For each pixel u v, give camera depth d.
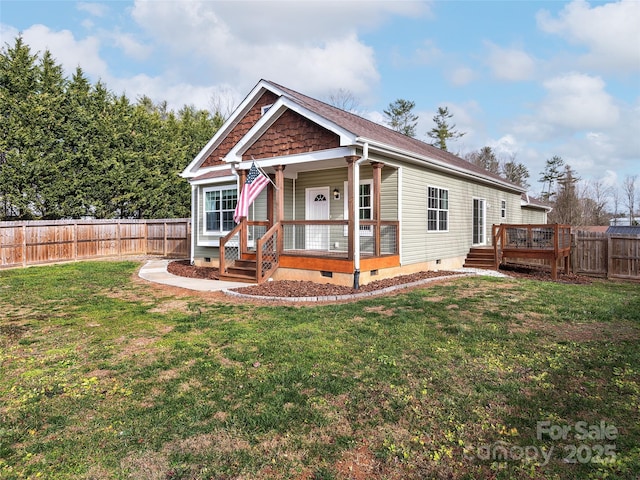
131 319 6.41
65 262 15.02
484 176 15.29
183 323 6.11
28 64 16.98
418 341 5.04
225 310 6.98
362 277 9.29
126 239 17.94
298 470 2.62
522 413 3.30
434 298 7.64
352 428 3.10
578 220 35.84
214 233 14.12
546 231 12.30
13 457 2.76
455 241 13.91
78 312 6.94
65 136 17.55
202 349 4.88
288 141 10.34
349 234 9.05
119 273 11.95
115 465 2.67
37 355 4.77
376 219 9.99
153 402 3.53
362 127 10.88
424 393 3.64
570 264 13.28
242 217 11.09
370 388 3.75
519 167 45.50
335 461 2.72
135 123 21.64
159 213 22.06
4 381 4.02
